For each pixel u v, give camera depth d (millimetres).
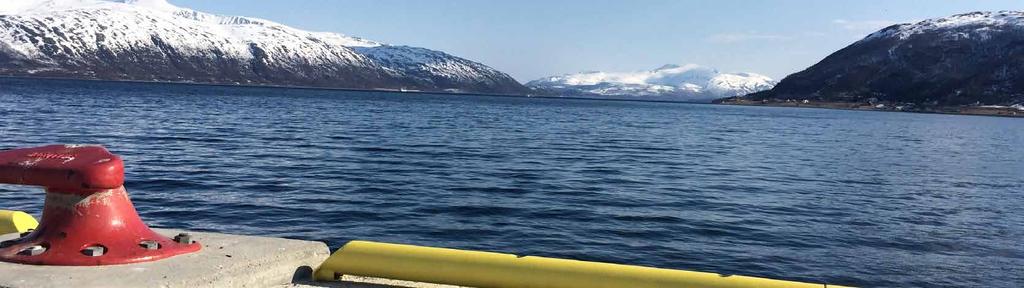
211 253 4641
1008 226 14680
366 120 54594
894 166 29797
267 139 31641
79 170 4289
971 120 140000
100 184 4355
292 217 12844
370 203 14562
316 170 20250
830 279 9789
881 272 10250
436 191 16625
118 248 4375
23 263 4250
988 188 22547
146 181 16641
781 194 18641
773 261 10703
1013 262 11156
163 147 25812
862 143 48062
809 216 15016
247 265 4473
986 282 9836
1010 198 19969
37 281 3916
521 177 20141
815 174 24844
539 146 33219
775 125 78188
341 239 11242
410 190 16641
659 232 12492
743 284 4070
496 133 43125
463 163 23750
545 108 117875
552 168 23047
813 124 87000
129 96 92062
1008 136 69312
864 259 11023
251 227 11898
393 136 36875
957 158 36375
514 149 30750
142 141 28188
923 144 49469
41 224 4520
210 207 13594
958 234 13477
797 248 11656
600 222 13219
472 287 4434
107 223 4449
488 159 25531
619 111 118188
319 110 71812
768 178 22750
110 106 60344
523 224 12805
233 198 14695
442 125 50938
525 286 4305
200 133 33781
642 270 4234
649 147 35219
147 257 4371
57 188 4375
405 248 4633
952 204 18094
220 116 51719
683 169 24438
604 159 27188
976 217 15867
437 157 25656
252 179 17766
